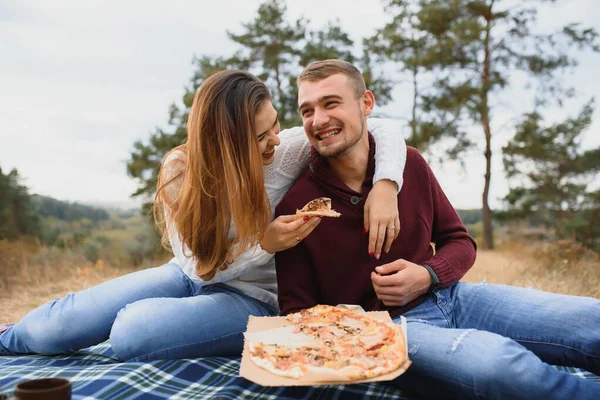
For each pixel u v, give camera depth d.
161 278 3.18
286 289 2.85
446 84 17.38
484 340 2.15
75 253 9.36
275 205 3.11
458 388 2.14
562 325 2.39
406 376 2.33
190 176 2.62
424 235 2.89
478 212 21.78
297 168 3.12
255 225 2.60
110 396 2.27
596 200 17.25
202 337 2.71
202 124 2.58
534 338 2.47
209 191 2.62
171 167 2.84
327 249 2.82
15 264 7.25
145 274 3.19
